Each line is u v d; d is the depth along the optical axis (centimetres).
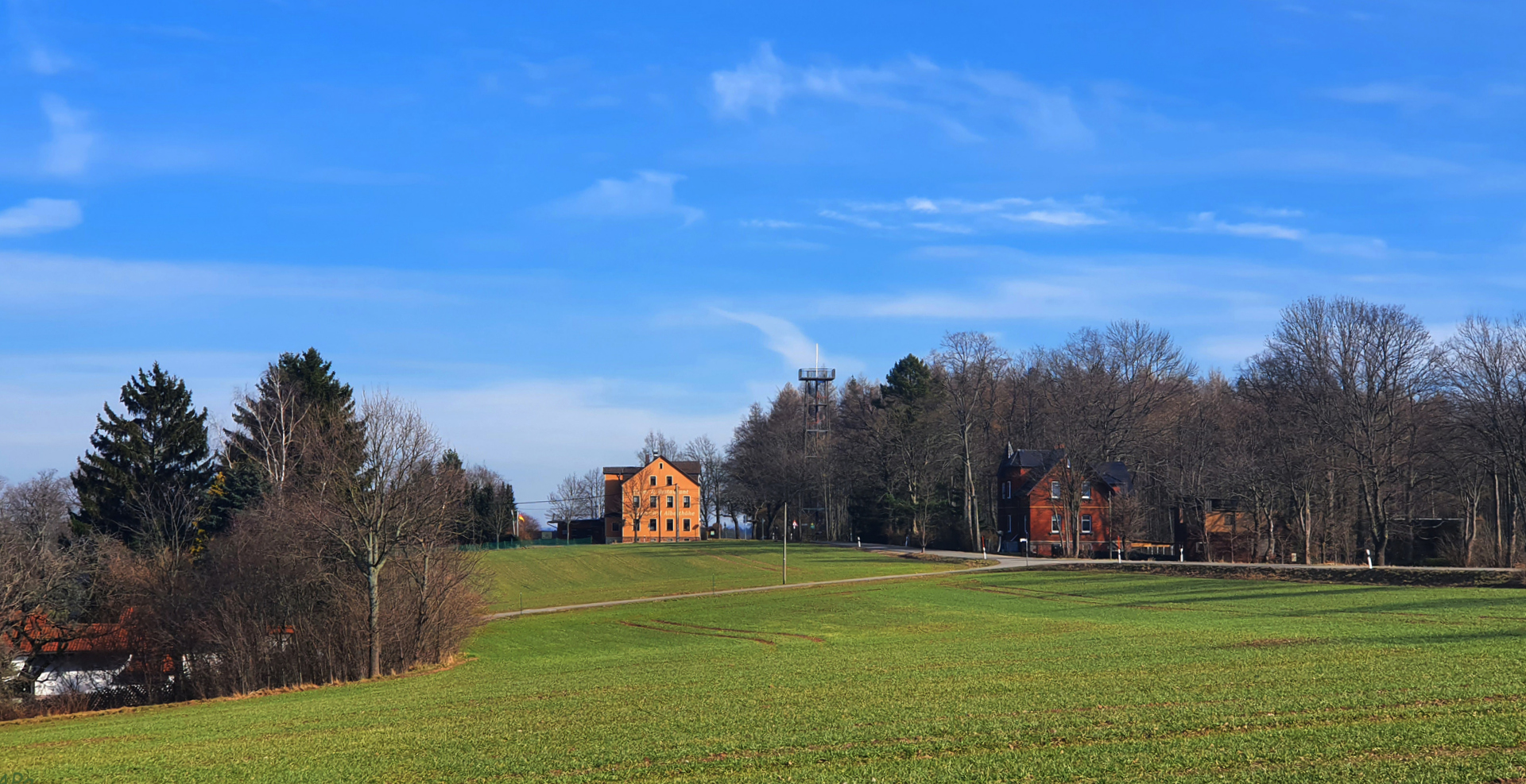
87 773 2156
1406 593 4625
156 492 5834
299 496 4606
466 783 1784
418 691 3462
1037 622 4441
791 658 3566
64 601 4516
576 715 2506
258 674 4425
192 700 4284
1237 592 5256
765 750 1855
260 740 2511
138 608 4550
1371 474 7012
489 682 3559
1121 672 2567
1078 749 1656
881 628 4762
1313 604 4444
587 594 7619
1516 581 4819
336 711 3023
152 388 6150
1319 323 7756
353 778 1895
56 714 4106
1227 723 1767
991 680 2589
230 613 4400
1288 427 7869
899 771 1609
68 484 7681
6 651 4212
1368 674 2206
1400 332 7369
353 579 4569
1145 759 1549
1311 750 1527
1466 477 7238
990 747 1734
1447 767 1384
